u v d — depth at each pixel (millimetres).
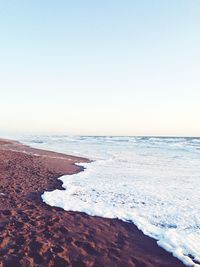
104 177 13750
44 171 13953
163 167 18359
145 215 7777
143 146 44750
